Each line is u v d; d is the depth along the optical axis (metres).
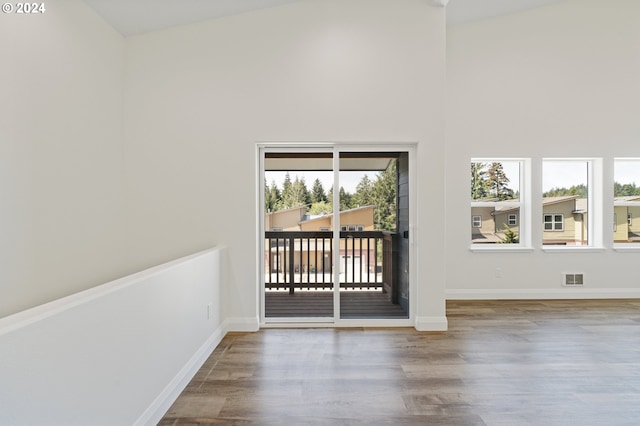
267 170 3.65
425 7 3.46
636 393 2.27
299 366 2.66
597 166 4.68
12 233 2.17
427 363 2.71
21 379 1.09
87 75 2.87
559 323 3.64
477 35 4.57
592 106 4.58
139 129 3.43
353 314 3.63
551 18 4.57
